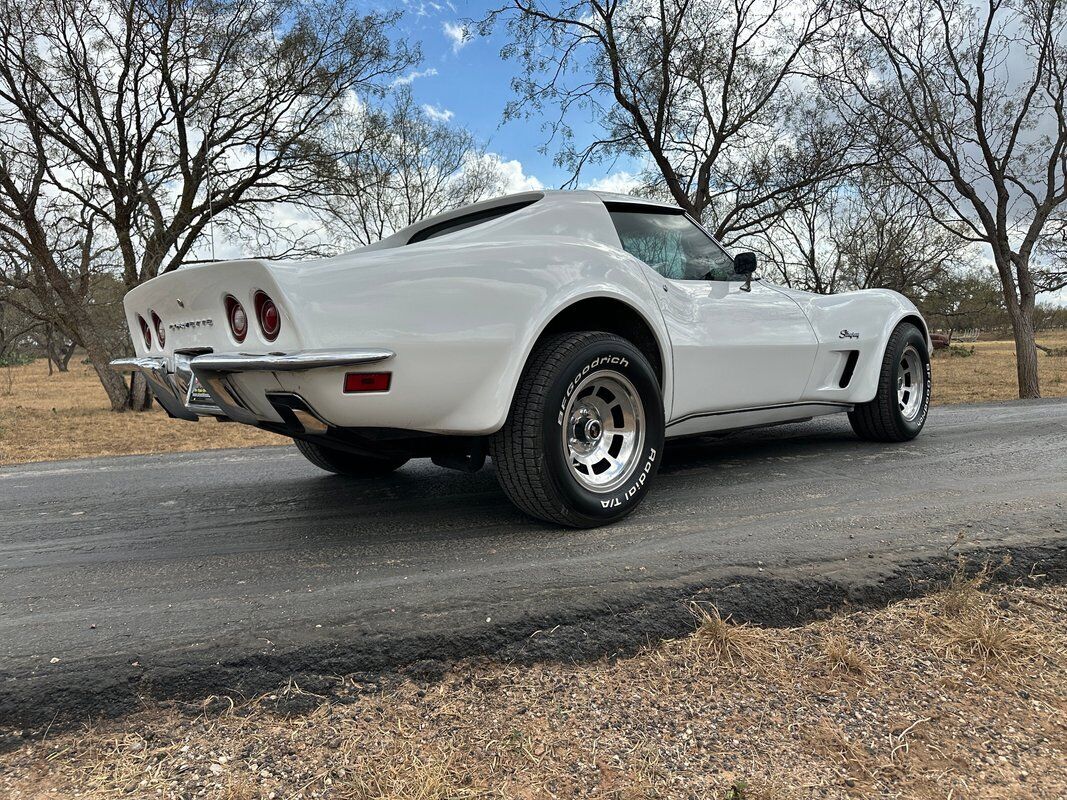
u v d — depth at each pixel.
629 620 1.95
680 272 3.36
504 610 1.98
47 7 13.84
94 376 48.94
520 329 2.47
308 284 2.12
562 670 1.75
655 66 11.66
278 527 3.05
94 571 2.53
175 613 2.06
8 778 1.38
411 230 3.56
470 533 2.79
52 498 3.93
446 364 2.32
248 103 15.90
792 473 3.77
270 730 1.52
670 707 1.61
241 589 2.25
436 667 1.75
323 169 16.22
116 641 1.86
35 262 15.32
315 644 1.81
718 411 3.37
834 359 4.04
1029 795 1.36
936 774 1.42
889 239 20.25
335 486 3.91
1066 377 19.41
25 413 16.33
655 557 2.39
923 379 4.78
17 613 2.11
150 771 1.40
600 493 2.73
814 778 1.39
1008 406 7.53
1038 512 2.85
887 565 2.29
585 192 3.06
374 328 2.19
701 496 3.30
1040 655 1.85
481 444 2.65
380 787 1.33
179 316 2.58
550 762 1.42
